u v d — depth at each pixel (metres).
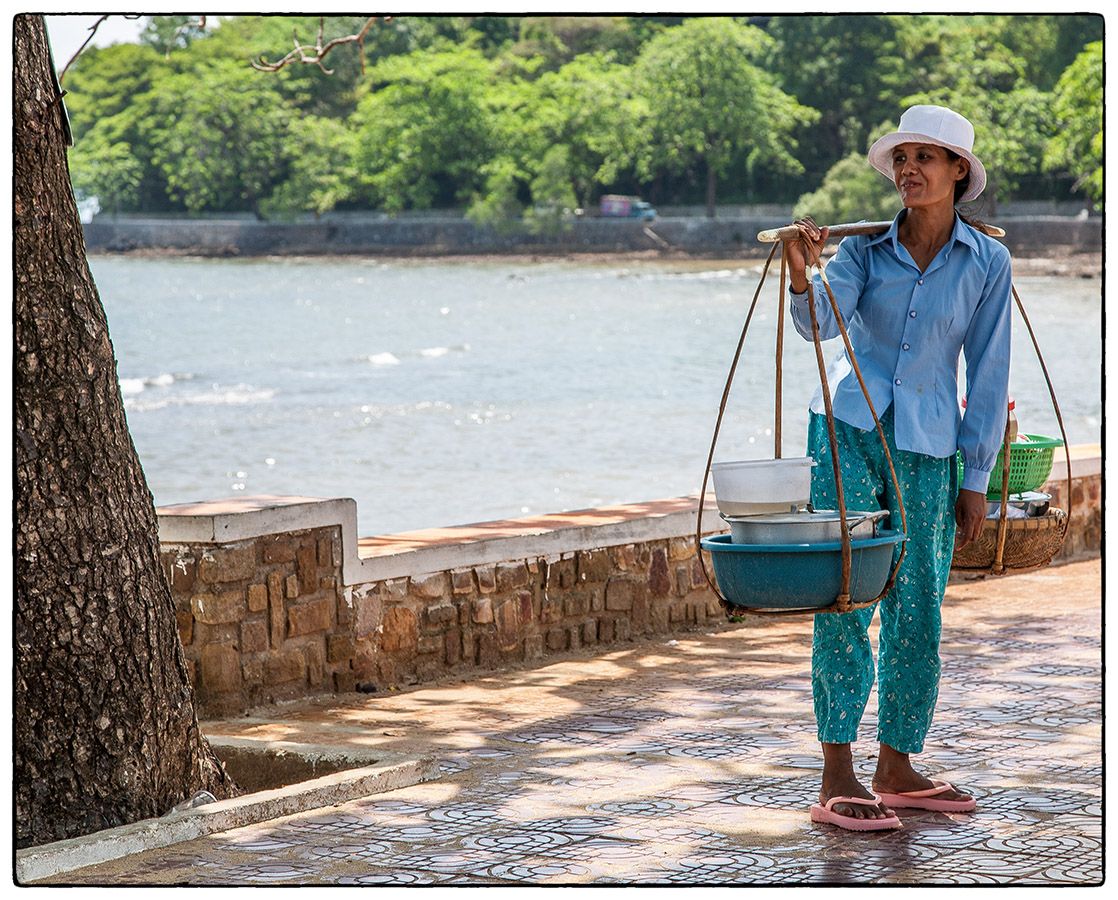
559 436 29.64
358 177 114.81
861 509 4.56
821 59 101.31
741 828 4.48
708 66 99.38
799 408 33.62
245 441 29.39
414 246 108.75
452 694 6.49
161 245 116.75
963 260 4.56
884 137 4.55
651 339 51.34
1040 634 7.45
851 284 4.57
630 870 4.10
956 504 4.74
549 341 51.00
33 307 4.55
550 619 7.26
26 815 4.58
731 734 5.65
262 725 6.00
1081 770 5.06
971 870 4.05
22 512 4.54
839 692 4.50
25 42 4.53
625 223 101.31
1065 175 90.62
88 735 4.64
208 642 6.11
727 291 74.12
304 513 6.35
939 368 4.59
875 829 4.42
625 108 102.62
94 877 4.14
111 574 4.69
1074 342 46.38
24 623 4.56
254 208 118.75
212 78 116.38
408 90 109.94
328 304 69.38
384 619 6.66
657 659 7.14
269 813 4.67
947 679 6.49
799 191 103.94
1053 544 5.16
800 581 4.16
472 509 22.12
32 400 4.55
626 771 5.16
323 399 36.00
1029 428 29.91
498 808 4.74
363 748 5.27
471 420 32.12
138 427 31.42
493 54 121.62
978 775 5.01
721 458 26.69
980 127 89.69
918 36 99.06
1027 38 98.12
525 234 104.31
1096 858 4.14
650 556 7.67
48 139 4.60
